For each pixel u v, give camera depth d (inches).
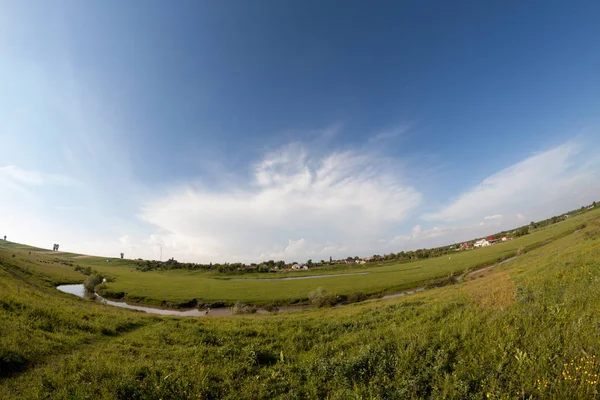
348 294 2365.9
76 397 315.6
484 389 256.4
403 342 391.5
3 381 363.6
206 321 948.6
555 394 227.3
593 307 349.4
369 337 482.9
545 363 265.4
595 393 218.4
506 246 4072.3
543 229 5078.7
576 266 646.5
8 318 585.9
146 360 441.4
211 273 5659.5
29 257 4259.4
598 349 261.6
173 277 4928.6
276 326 720.3
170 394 322.7
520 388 246.5
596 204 6397.6
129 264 7406.5
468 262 3393.2
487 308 474.0
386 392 288.0
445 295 914.7
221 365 417.4
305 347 524.4
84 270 4744.1
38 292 1284.4
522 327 349.4
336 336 568.1
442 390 273.4
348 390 304.0
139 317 958.4
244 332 658.8
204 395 325.1
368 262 6894.7
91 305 1405.0
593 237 1316.4
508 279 829.2
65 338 556.1
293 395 315.9
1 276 1482.5
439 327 434.9
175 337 626.8
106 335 664.4
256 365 422.6
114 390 323.6
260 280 4256.9
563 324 329.1
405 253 7106.3
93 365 400.5
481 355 314.2
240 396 325.4
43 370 397.4
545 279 587.2
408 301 970.1
